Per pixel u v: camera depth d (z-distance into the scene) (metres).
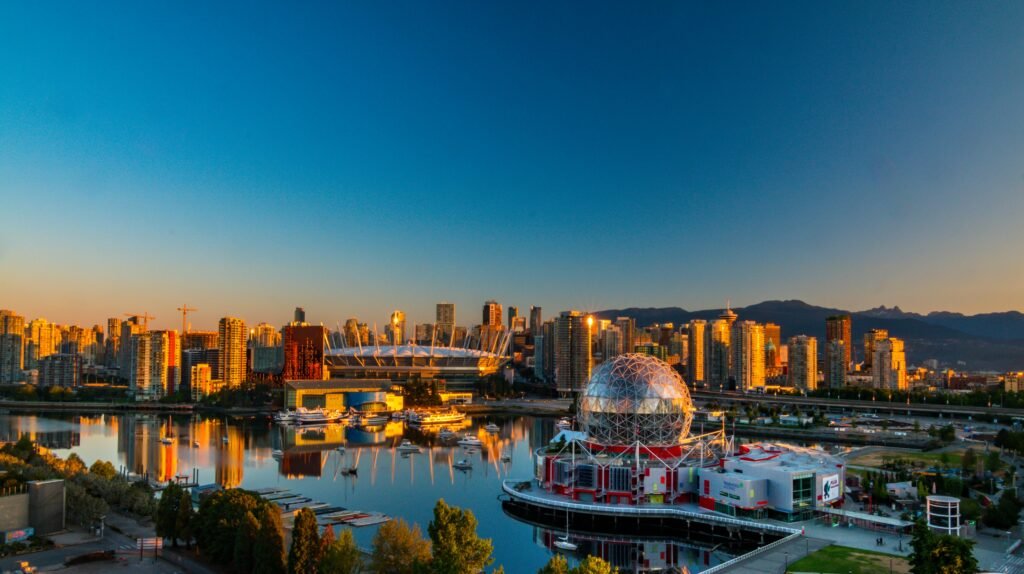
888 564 155.25
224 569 156.25
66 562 162.25
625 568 176.88
